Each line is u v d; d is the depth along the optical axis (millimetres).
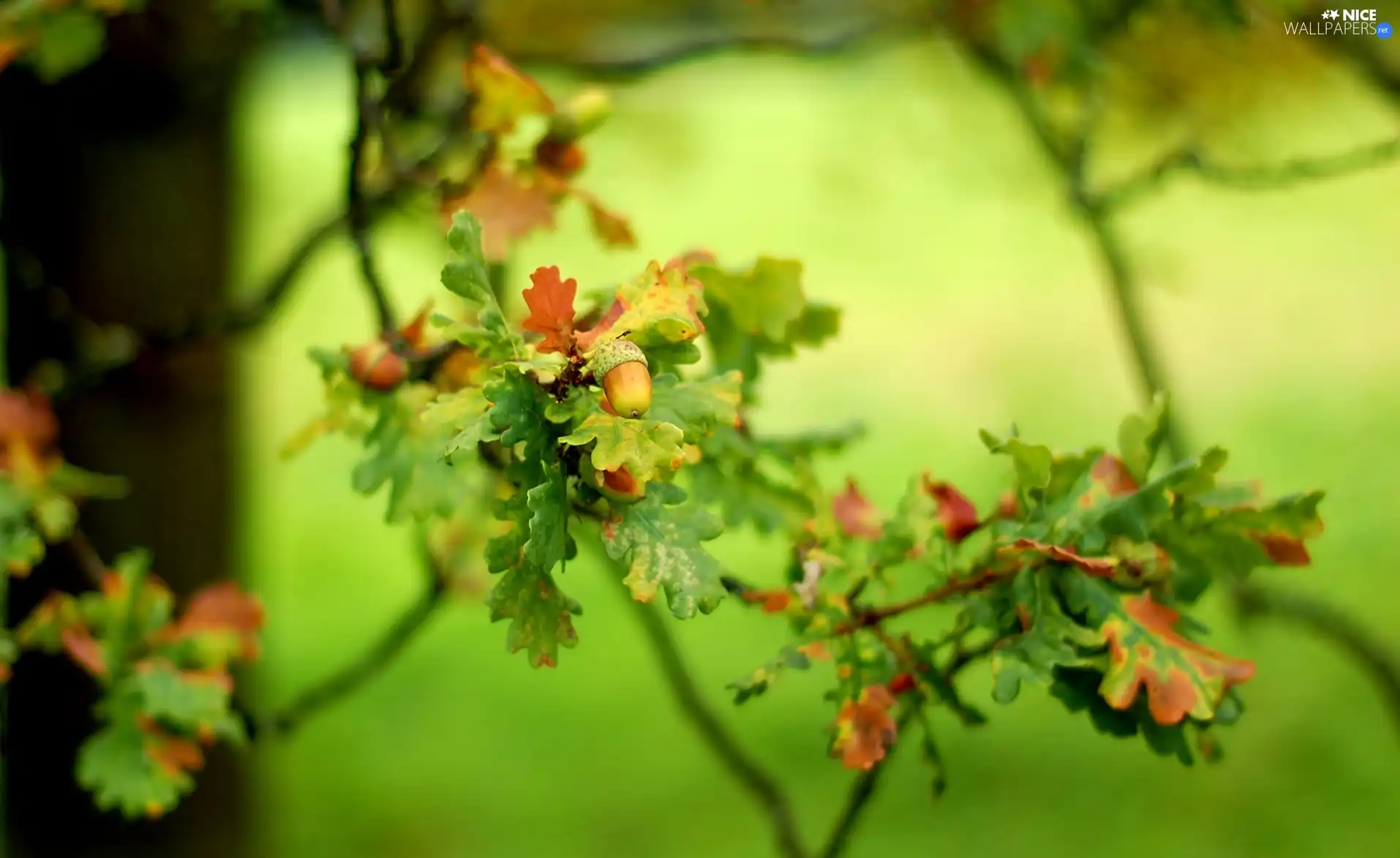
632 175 5078
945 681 2043
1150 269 3863
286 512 9703
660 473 1909
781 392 10867
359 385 2072
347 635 8234
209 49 3420
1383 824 6328
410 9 2453
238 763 4785
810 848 6273
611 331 1921
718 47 3146
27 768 4168
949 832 6383
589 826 6562
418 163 2225
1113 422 10398
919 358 11297
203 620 2256
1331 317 11977
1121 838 6348
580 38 4215
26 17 2266
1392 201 14016
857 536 2088
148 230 4012
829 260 11680
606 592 8836
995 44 3406
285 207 7938
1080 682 2023
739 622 8281
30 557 2238
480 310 1927
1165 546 2027
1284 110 4254
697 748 7227
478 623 8484
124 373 3910
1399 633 7367
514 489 2025
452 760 7066
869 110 5293
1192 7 2967
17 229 3910
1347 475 9422
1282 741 7043
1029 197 4832
